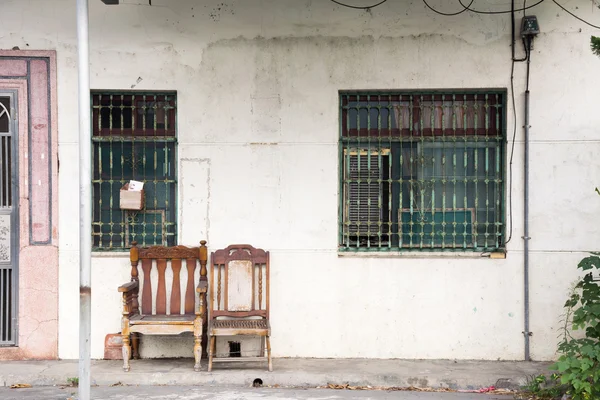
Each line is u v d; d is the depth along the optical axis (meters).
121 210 5.72
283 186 5.64
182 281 5.62
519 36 5.57
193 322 5.18
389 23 5.61
